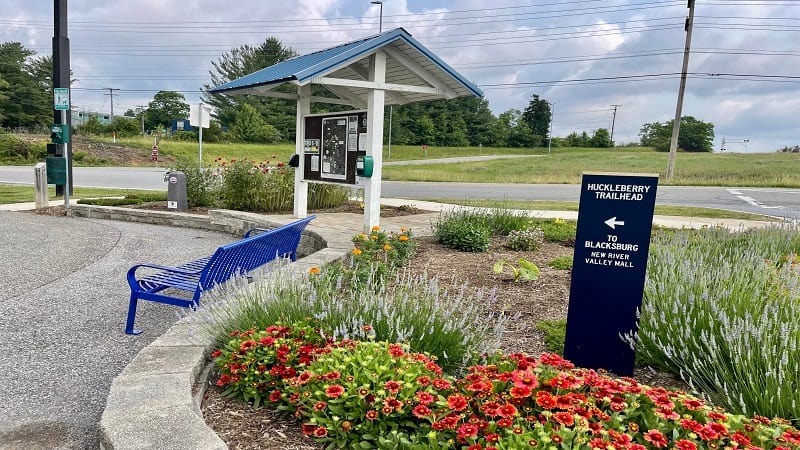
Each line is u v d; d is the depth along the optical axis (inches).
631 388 90.6
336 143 333.4
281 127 2273.6
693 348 121.5
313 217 229.1
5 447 102.6
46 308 191.9
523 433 75.4
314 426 92.4
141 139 1830.7
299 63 335.9
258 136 2140.7
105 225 390.9
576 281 126.9
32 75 2241.6
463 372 115.3
